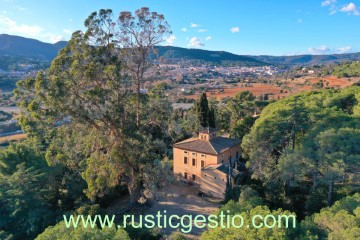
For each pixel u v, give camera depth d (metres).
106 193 35.59
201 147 42.72
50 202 37.31
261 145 37.16
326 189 32.66
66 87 29.09
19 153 37.50
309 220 20.05
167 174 35.91
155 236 28.11
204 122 59.16
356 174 29.67
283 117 38.25
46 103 28.70
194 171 43.12
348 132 31.25
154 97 36.19
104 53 32.34
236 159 46.88
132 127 33.97
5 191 32.41
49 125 30.34
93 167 32.81
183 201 38.34
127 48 33.91
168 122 39.31
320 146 31.22
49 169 37.25
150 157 36.66
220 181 38.16
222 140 46.31
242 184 40.19
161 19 34.47
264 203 33.22
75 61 29.47
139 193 37.91
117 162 33.16
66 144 32.78
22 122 29.22
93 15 31.23
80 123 31.72
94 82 32.09
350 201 21.70
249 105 73.31
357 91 60.16
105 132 33.41
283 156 34.12
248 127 55.78
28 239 30.09
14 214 31.34
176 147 44.72
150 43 34.75
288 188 35.00
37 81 28.06
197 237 29.52
